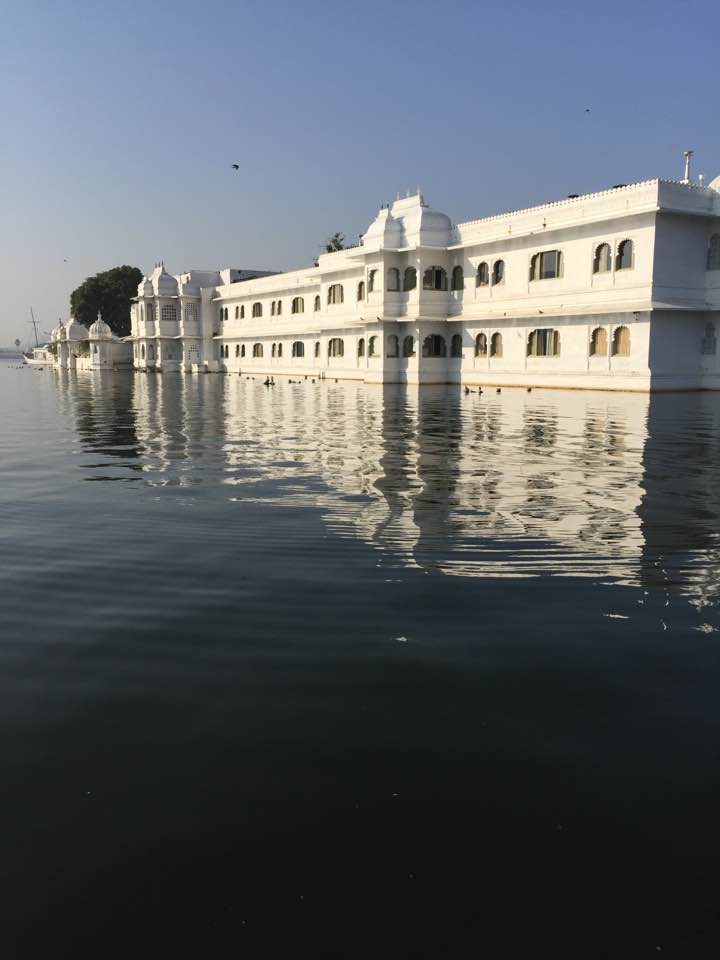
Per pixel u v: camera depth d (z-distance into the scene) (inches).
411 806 109.1
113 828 104.9
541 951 84.6
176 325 2753.4
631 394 1164.5
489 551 242.1
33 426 738.2
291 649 162.9
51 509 314.8
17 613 187.5
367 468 426.0
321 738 126.8
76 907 91.4
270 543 253.0
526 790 112.8
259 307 2401.6
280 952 84.4
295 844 101.7
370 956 84.0
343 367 1903.3
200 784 114.5
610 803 109.7
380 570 221.1
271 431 650.8
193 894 93.4
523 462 448.5
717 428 651.5
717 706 137.5
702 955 84.0
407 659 157.3
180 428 694.5
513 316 1411.2
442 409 896.9
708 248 1227.9
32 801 110.6
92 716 134.6
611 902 91.7
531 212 1385.3
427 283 1612.9
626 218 1211.9
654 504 319.3
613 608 188.9
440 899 92.3
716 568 224.5
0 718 134.2
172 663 156.4
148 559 234.2
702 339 1241.4
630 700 139.7
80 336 3590.1
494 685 145.5
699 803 109.5
